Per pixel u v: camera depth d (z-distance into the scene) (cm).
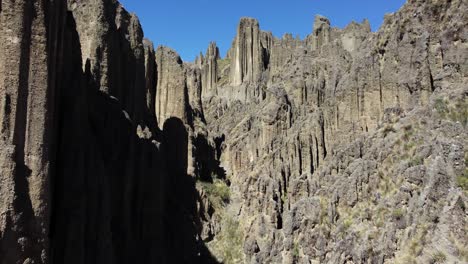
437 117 5625
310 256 6159
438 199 4800
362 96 6975
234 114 10731
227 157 9231
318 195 6606
